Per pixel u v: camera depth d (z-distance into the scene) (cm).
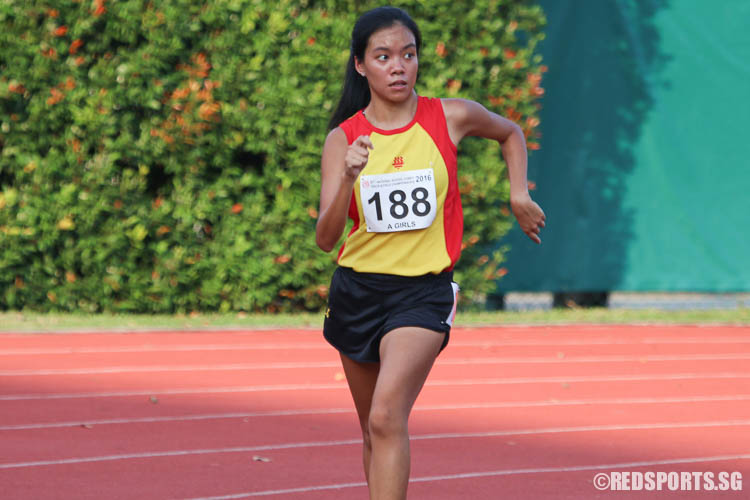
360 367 1330
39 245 3550
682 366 3062
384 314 1277
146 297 3675
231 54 3638
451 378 2788
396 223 1255
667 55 4206
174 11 3528
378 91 1272
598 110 4159
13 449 1912
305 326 3581
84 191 3569
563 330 3738
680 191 4225
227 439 2038
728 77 4225
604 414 2383
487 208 3856
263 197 3750
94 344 3138
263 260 3734
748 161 4247
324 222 1225
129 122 3594
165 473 1767
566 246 4144
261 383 2631
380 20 1268
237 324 3559
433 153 1270
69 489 1653
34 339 3195
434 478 1773
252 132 3666
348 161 1162
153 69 3519
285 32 3672
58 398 2391
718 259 4247
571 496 1680
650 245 4212
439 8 3759
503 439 2105
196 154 3641
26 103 3538
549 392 2631
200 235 3753
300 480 1734
